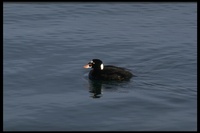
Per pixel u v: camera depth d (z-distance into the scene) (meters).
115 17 57.06
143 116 33.91
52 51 46.22
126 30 52.53
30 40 48.81
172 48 47.28
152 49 46.94
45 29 52.38
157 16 57.69
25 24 54.03
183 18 56.97
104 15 57.72
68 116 33.88
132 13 58.66
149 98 36.62
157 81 39.78
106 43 48.47
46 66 42.72
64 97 36.91
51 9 59.56
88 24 54.25
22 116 33.84
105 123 32.94
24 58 44.47
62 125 32.66
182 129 32.12
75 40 49.16
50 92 37.81
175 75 41.09
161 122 33.06
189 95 37.12
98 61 40.50
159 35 51.19
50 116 33.88
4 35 50.25
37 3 62.03
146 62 44.03
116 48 47.25
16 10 58.97
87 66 40.62
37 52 45.94
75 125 32.69
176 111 34.59
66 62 43.69
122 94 37.38
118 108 35.06
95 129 32.19
